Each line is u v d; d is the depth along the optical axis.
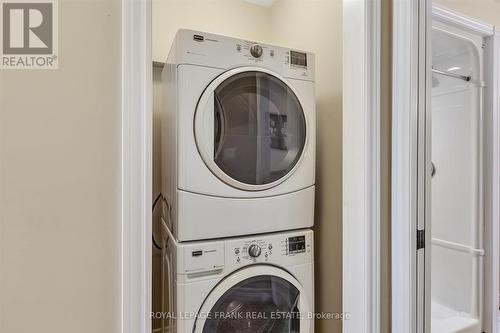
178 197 1.08
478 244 1.89
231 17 2.01
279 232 1.25
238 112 1.19
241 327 1.16
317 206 1.49
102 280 0.64
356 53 1.05
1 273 0.56
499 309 1.88
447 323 1.82
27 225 0.58
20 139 0.58
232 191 1.16
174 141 1.13
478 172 1.88
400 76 1.05
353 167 1.06
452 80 1.90
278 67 1.26
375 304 1.02
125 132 0.65
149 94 0.68
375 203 1.03
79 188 0.62
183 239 1.08
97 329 0.63
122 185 0.65
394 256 1.04
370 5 1.02
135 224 0.66
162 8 1.81
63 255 0.60
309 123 1.32
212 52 1.13
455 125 1.92
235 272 1.14
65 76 0.61
